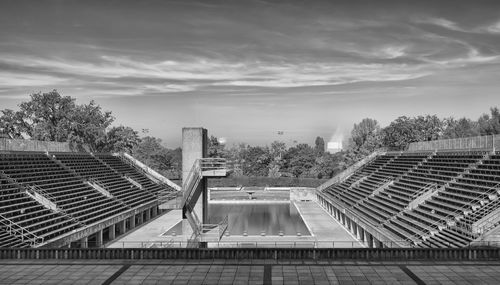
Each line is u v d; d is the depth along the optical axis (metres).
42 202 48.00
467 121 112.56
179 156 161.75
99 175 70.19
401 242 40.47
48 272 20.67
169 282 19.39
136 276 20.11
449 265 21.34
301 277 19.83
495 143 54.75
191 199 39.62
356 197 68.81
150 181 84.44
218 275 20.14
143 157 129.50
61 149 72.75
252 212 79.88
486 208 40.09
